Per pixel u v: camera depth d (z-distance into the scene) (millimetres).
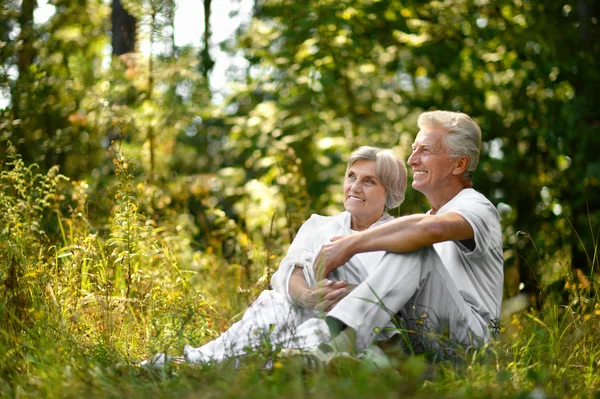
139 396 2635
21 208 4449
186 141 10555
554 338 3551
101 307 3887
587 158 8023
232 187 9094
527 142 8805
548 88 8953
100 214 5676
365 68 9477
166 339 3623
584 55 8297
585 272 6660
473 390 2697
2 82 6203
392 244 3176
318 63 9109
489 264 3533
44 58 7125
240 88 9969
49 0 7574
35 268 3977
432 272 3211
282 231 6418
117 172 4504
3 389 2783
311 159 9852
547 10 8555
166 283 4430
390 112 9688
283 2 9016
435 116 3736
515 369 2984
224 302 4914
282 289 3436
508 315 4539
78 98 6547
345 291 3246
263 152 9734
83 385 2740
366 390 2479
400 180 3598
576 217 7867
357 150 3650
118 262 4391
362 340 3037
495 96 9133
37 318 3482
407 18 8883
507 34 8609
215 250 6340
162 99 6461
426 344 3215
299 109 9773
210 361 3031
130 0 6281
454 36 9047
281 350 2971
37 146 6328
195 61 6605
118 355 3285
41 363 3010
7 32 6879
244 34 9945
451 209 3381
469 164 3701
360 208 3568
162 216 6109
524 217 8344
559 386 2865
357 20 8812
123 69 6480
